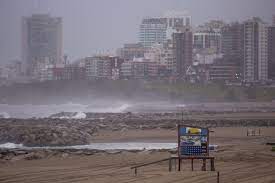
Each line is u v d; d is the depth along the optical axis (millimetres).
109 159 106750
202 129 86438
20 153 116875
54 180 79875
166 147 149750
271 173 84438
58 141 158625
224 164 96188
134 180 78188
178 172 85375
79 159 107750
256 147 131375
